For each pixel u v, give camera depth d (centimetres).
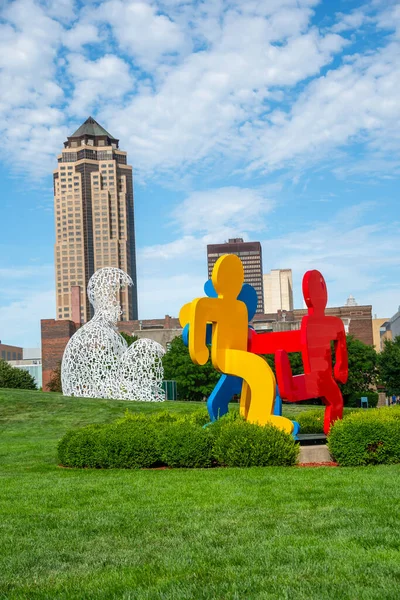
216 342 1343
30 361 11894
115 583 555
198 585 539
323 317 1441
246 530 725
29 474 1347
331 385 1434
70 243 19562
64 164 19875
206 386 5959
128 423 1543
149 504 912
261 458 1251
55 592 543
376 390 7438
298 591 513
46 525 800
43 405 3534
